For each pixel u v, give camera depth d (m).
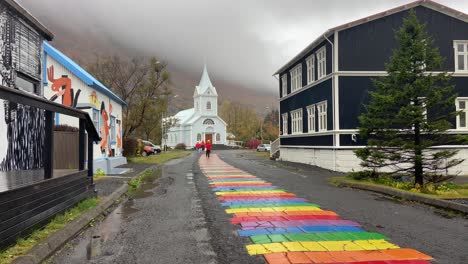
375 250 5.58
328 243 5.95
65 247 5.79
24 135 11.09
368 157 14.56
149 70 30.95
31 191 5.82
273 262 5.04
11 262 4.56
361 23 19.94
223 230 6.83
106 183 13.05
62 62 16.11
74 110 7.93
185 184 13.95
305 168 21.61
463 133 19.83
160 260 5.17
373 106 14.09
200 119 82.50
